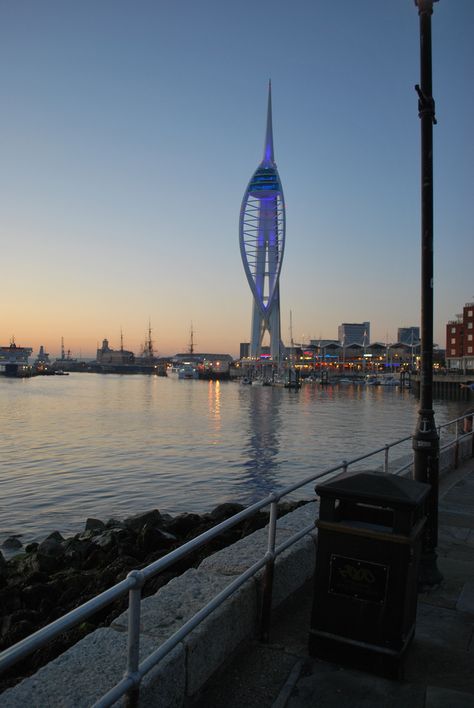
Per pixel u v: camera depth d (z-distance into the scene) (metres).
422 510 4.78
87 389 194.25
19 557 13.50
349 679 4.27
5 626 7.67
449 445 13.78
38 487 31.02
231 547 5.78
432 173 6.63
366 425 74.19
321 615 4.52
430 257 6.71
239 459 43.19
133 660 3.16
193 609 4.32
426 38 6.62
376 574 4.36
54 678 3.39
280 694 4.06
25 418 80.94
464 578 6.62
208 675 4.11
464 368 139.25
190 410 99.88
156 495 29.44
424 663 4.58
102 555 11.42
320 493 4.57
